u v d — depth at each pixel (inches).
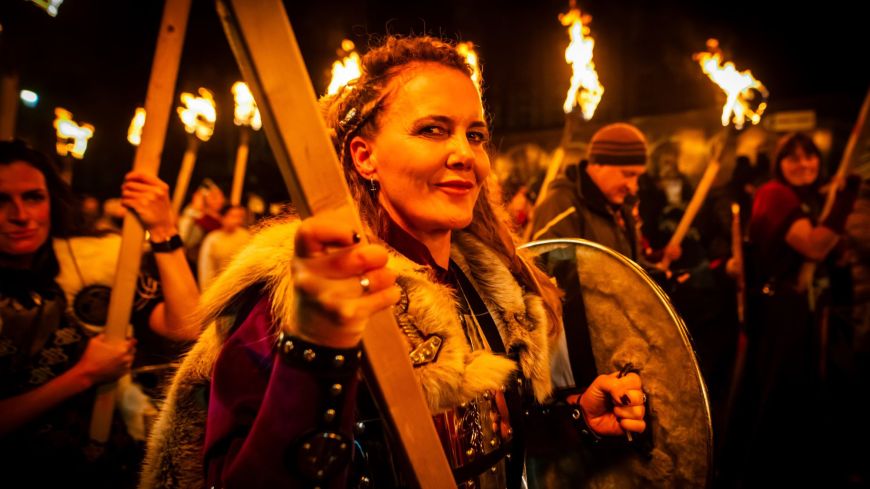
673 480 44.3
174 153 362.9
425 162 33.5
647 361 45.9
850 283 143.9
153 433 35.5
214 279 38.1
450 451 32.6
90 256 66.8
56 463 57.3
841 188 136.8
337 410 24.3
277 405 24.2
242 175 169.2
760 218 139.9
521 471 37.8
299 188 23.3
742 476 131.5
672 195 223.5
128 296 57.2
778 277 136.9
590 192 105.5
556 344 45.5
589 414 44.4
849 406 139.7
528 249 50.8
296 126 23.1
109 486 61.7
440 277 37.8
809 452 133.6
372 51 36.8
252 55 22.8
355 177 36.6
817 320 145.5
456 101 34.2
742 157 179.3
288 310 28.6
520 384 39.5
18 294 61.2
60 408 58.2
